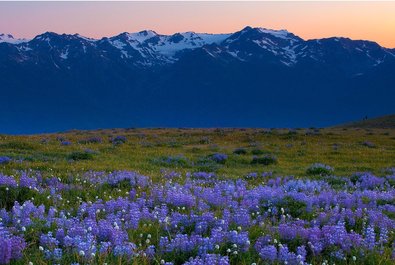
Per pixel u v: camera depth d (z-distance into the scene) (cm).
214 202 1429
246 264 793
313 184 2086
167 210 1220
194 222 1065
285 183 2150
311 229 1016
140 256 783
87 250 752
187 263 736
